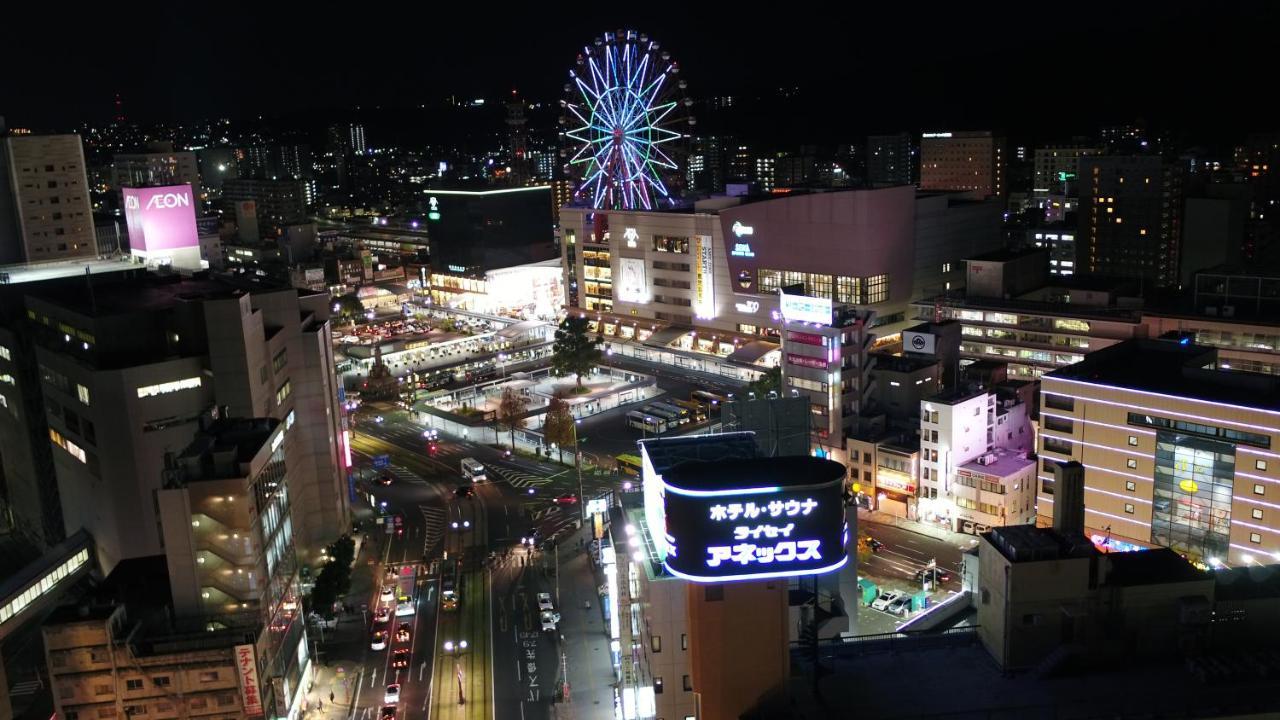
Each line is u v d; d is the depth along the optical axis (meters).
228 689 108.00
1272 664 57.06
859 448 182.88
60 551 151.25
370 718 124.69
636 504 105.81
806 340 186.75
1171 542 148.12
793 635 78.12
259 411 150.62
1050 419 160.12
